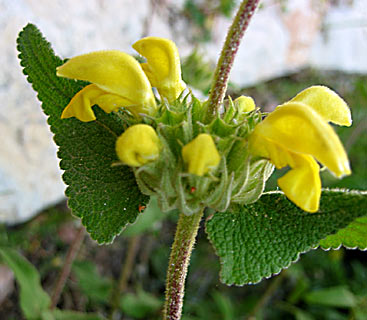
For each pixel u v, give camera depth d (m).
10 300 0.24
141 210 0.12
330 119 0.10
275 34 0.44
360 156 0.35
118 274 0.29
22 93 0.25
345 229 0.12
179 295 0.11
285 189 0.09
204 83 0.20
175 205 0.10
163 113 0.10
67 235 0.28
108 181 0.12
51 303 0.21
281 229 0.11
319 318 0.29
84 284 0.24
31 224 0.27
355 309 0.26
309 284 0.30
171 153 0.10
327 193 0.11
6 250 0.20
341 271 0.30
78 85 0.12
